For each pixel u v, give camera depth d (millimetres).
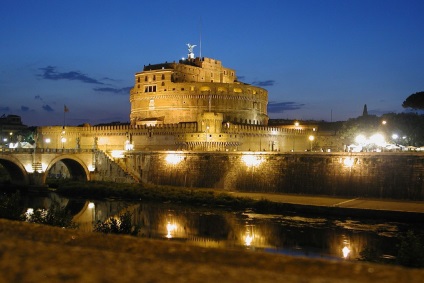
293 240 69938
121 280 14836
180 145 169000
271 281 14719
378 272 15477
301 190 110375
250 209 98500
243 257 17422
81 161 150125
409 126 159750
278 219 86500
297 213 91938
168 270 15773
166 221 87625
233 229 78812
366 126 185000
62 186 133500
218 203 105438
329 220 84375
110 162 147875
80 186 130125
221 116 166625
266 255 17547
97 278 14984
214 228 80375
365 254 56875
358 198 99750
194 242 69750
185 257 17609
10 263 16203
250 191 118812
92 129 193125
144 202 113188
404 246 43156
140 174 145000
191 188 127875
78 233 20578
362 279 14844
